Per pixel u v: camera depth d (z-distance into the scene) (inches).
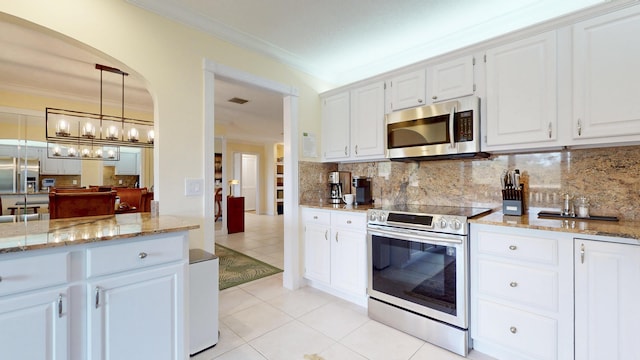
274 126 270.4
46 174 158.9
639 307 51.8
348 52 113.1
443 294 75.0
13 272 42.3
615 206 70.4
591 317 56.4
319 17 88.7
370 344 76.3
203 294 72.4
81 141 141.7
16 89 145.9
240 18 88.7
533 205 82.1
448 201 100.0
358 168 128.2
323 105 127.0
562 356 59.5
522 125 73.9
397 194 114.3
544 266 61.7
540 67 71.2
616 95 61.6
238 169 379.2
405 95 98.0
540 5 82.4
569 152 76.9
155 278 56.7
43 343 44.6
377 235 89.7
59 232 53.1
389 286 86.4
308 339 78.4
